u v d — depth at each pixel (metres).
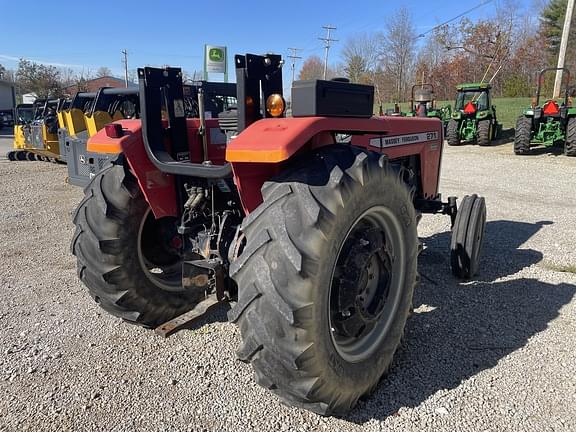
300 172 1.90
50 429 2.12
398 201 2.25
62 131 10.70
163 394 2.35
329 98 1.92
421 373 2.47
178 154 2.71
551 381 2.39
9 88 38.41
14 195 7.98
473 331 2.90
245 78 1.98
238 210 2.58
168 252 2.97
